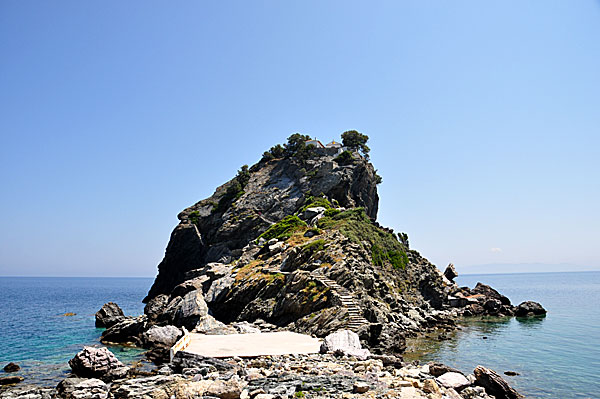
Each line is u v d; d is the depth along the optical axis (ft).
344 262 150.30
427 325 169.68
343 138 403.34
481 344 132.26
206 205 357.20
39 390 72.90
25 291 639.35
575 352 119.65
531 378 89.71
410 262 225.56
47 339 153.48
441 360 107.04
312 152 374.02
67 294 547.08
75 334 166.61
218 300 169.37
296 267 167.84
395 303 170.40
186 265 317.83
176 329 112.98
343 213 247.09
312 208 276.82
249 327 129.08
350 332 88.79
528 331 163.94
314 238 201.36
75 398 66.74
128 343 138.62
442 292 229.66
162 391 55.62
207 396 51.11
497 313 220.84
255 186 348.38
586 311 242.99
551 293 454.81
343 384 56.13
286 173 355.77
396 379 60.64
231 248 298.76
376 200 369.91
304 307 132.46
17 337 158.81
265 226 295.48
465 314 221.25
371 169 369.50
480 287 262.06
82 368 81.66
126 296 502.79
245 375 64.59
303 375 62.75
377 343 114.32
